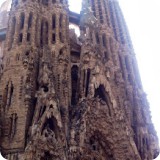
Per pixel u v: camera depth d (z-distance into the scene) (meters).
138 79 74.25
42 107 52.47
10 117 51.94
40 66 58.78
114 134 57.16
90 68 61.53
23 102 53.00
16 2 69.62
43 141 48.22
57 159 47.69
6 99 54.31
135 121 65.19
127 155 55.53
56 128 50.81
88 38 66.56
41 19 67.81
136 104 67.81
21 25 64.81
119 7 86.75
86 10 76.06
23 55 58.78
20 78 55.78
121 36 80.31
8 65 58.09
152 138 63.53
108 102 60.06
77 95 60.09
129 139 56.66
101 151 56.28
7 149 48.72
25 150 46.78
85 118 54.12
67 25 69.06
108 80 62.22
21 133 49.78
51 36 65.38
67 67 61.62
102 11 80.31
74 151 48.84
